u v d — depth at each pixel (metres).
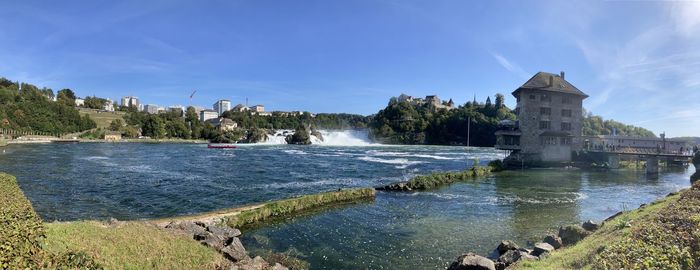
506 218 25.22
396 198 32.25
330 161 66.06
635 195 35.62
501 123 78.56
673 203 15.05
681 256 8.77
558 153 69.75
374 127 178.62
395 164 62.78
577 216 26.00
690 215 11.73
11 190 19.31
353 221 23.98
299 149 102.50
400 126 167.88
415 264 16.58
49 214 24.25
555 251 15.09
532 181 45.84
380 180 43.22
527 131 69.12
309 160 67.38
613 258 9.50
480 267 14.05
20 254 8.91
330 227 22.48
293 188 36.34
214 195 31.94
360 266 16.30
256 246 18.80
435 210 27.55
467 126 150.00
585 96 72.06
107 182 37.06
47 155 67.88
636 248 9.65
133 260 12.26
